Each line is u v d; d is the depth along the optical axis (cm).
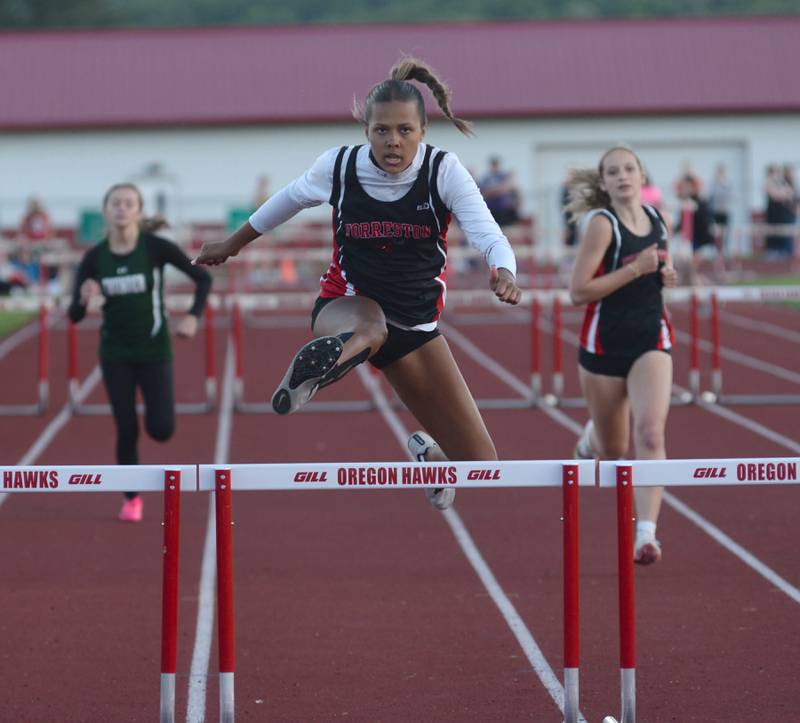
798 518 1848
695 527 1803
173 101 7556
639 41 7931
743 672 1219
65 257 5241
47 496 2050
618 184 1470
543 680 1200
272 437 2523
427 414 1088
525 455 2336
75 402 2780
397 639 1329
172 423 1775
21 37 7875
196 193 7569
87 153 7531
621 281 1434
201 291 1784
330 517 1894
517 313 4588
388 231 1009
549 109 7612
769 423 2572
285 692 1175
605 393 1481
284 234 6066
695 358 2775
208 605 1453
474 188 999
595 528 1809
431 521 1862
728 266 6216
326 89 7625
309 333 4116
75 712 1128
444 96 1048
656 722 1091
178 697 1162
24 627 1382
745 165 7750
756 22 8038
